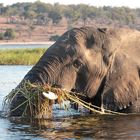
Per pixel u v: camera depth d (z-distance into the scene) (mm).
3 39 180000
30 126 14867
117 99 16062
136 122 15266
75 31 16234
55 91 15523
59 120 15719
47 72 15547
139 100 16266
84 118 16016
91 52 16000
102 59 16047
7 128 14641
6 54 55094
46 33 188875
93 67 15922
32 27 196250
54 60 15703
